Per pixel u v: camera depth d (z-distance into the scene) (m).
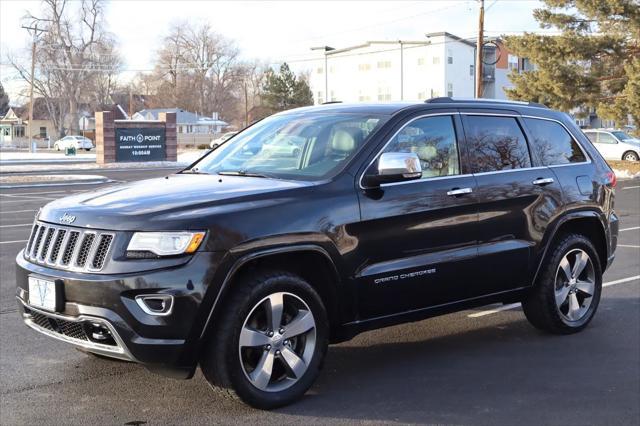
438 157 5.58
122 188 5.11
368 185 5.05
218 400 4.90
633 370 5.58
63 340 4.59
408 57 72.31
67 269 4.45
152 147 44.22
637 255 10.84
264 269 4.68
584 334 6.61
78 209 4.63
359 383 5.27
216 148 6.26
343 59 78.75
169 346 4.26
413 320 5.43
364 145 5.21
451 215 5.47
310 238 4.71
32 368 5.61
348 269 4.92
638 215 16.67
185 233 4.30
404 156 4.98
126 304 4.21
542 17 33.91
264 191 4.75
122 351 4.29
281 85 93.00
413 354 6.02
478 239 5.68
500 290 5.94
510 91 34.88
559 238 6.42
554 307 6.34
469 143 5.80
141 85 122.31
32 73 71.75
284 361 4.73
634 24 31.14
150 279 4.21
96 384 5.24
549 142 6.48
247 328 4.54
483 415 4.66
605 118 31.95
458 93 70.44
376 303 5.12
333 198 4.89
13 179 30.20
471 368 5.63
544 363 5.75
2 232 13.85
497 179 5.85
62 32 86.81
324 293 5.02
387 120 5.40
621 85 32.38
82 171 37.69
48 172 36.78
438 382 5.30
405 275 5.20
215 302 4.35
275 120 6.18
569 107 33.56
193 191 4.80
